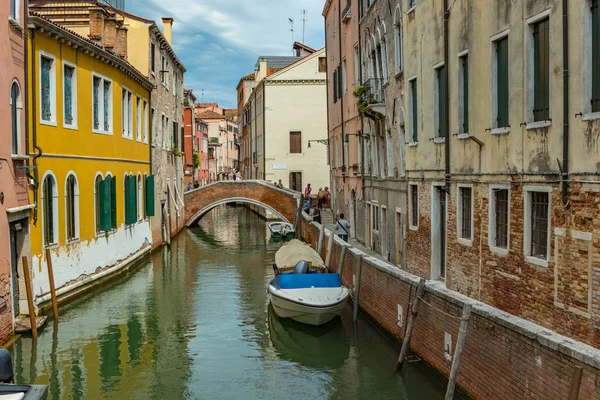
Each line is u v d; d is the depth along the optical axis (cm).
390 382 966
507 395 693
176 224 3167
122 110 2006
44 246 1346
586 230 778
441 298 895
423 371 966
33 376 1018
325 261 1973
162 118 2755
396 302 1100
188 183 4253
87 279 1627
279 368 1071
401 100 1587
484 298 1077
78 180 1571
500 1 991
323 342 1213
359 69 2212
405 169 1559
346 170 2566
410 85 1488
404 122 1548
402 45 1534
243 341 1238
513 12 948
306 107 3988
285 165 4000
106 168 1812
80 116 1592
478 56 1077
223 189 3509
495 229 1048
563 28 809
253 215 4700
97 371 1049
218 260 2338
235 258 2394
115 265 1906
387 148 1788
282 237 3041
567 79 809
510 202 975
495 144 1023
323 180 4009
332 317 1295
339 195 2759
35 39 1307
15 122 1209
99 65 1745
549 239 860
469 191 1152
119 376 1028
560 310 835
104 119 1823
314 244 2292
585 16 772
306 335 1261
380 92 1852
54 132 1413
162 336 1268
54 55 1419
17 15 1205
